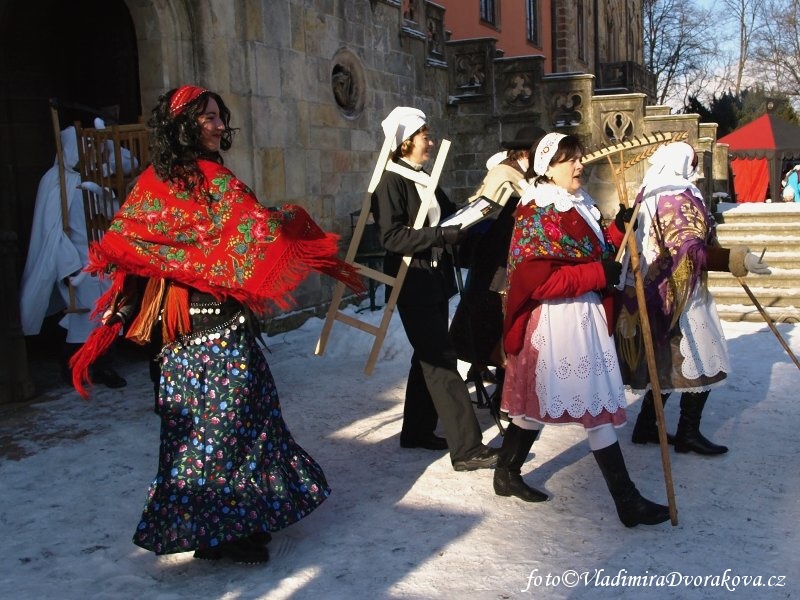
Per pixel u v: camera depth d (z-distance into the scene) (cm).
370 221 943
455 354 426
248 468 315
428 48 1137
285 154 814
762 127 1953
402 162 425
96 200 610
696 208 414
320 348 443
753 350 669
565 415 342
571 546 334
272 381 333
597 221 354
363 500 388
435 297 418
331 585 306
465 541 340
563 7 2261
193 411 310
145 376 643
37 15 734
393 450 460
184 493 309
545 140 350
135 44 760
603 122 1124
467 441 420
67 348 616
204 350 311
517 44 1917
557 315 344
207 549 323
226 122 320
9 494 407
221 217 299
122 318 320
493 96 1172
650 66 4053
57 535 360
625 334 430
